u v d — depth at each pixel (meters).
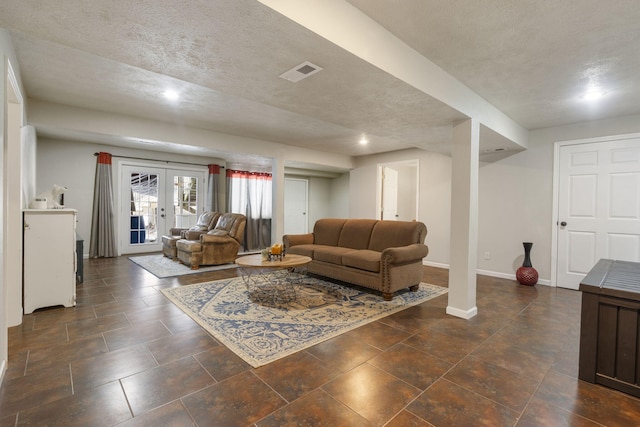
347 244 4.64
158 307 3.08
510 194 4.62
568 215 4.12
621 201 3.75
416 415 1.55
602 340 1.83
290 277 4.49
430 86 2.40
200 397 1.67
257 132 5.06
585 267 3.99
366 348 2.28
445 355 2.19
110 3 1.33
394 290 3.46
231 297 3.44
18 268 2.61
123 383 1.79
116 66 2.78
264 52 1.79
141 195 6.35
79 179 5.59
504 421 1.52
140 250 6.36
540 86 2.86
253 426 1.45
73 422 1.46
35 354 2.11
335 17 1.68
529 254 4.28
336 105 2.65
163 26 1.52
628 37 2.04
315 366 2.00
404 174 7.55
